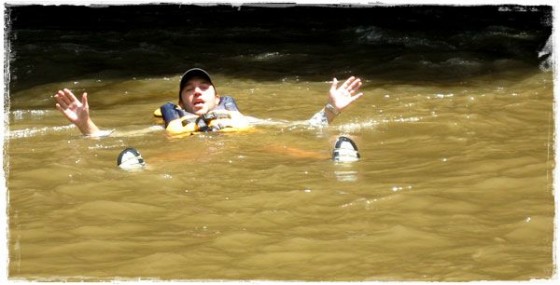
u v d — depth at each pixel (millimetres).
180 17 16125
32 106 9656
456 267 4758
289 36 14078
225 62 12039
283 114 8859
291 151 7168
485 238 5184
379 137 7664
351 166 6711
